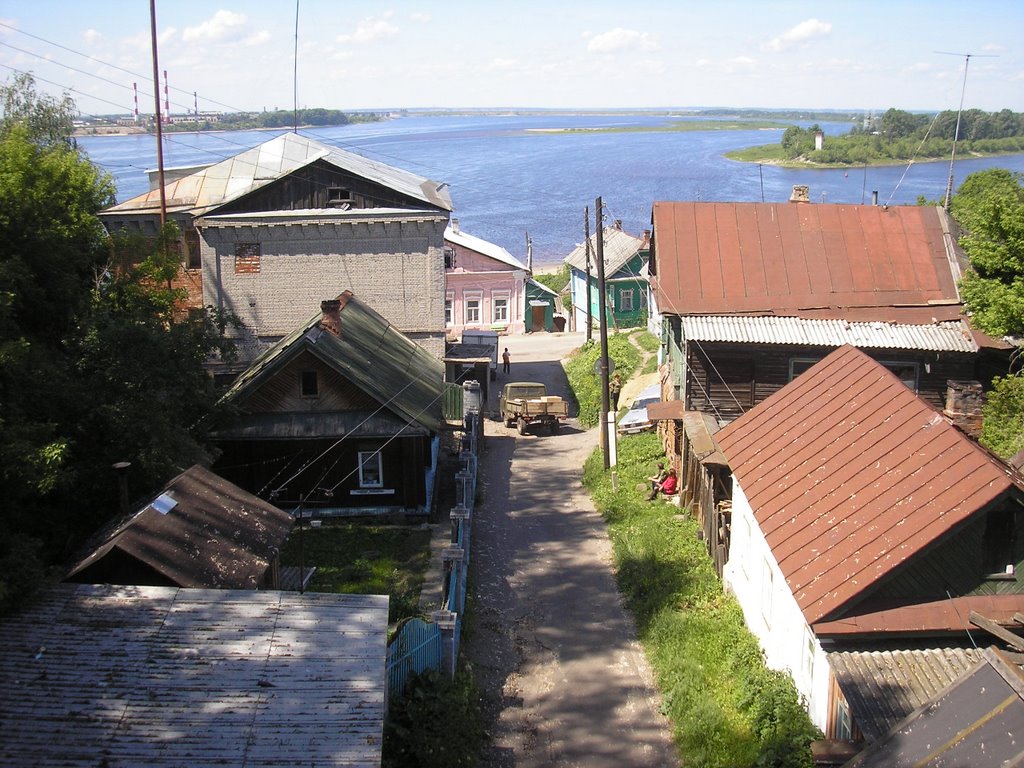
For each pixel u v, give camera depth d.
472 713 15.71
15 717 10.73
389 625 17.95
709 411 27.02
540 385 39.22
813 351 26.45
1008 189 26.53
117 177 96.25
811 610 14.09
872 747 10.98
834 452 17.50
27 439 13.66
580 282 63.16
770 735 14.44
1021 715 10.23
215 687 11.41
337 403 25.06
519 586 21.97
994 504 14.09
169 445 17.91
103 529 15.97
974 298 25.06
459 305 59.94
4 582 11.95
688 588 20.64
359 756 10.62
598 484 29.36
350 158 37.78
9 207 17.75
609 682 17.56
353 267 34.38
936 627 13.81
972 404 25.20
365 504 25.69
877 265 28.19
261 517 16.66
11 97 47.53
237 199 33.88
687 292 27.59
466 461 27.83
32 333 17.86
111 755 10.33
